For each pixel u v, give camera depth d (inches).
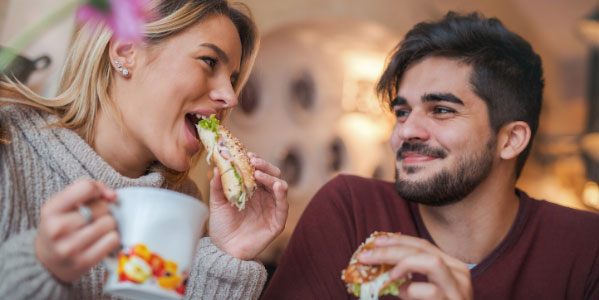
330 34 221.3
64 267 28.6
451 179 54.2
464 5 230.5
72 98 45.8
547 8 262.1
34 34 22.9
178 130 46.8
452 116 54.9
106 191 29.8
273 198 53.0
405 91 57.1
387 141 260.2
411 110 57.1
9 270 28.5
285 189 50.6
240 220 51.8
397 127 58.6
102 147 46.1
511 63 56.2
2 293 28.4
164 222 30.7
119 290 31.5
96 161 42.8
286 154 229.0
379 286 37.5
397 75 60.7
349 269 39.4
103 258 30.2
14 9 84.0
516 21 264.5
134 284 30.0
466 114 54.8
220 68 48.6
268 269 148.6
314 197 65.8
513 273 54.7
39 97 44.4
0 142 40.0
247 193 49.3
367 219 62.0
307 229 61.4
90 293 40.9
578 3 257.6
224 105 49.4
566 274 55.2
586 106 273.0
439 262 34.9
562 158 273.1
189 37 45.6
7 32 83.4
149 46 44.4
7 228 38.3
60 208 27.8
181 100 45.7
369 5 201.5
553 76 283.4
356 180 66.9
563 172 270.8
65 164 41.6
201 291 47.5
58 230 27.3
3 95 43.4
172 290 31.1
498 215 57.6
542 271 55.3
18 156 40.5
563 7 260.7
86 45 45.6
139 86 44.9
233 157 49.3
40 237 28.3
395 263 36.7
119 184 43.6
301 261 58.9
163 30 44.4
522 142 57.5
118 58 44.5
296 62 227.0
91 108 45.5
